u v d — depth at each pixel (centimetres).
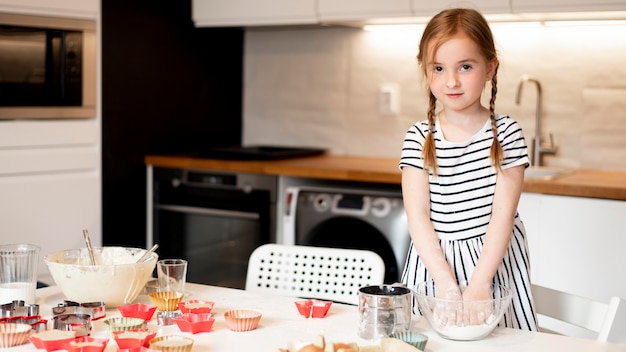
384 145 397
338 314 173
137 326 154
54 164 334
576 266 293
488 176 191
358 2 348
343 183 354
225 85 424
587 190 288
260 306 179
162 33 380
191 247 374
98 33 347
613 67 341
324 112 414
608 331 163
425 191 193
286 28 409
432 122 195
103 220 359
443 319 155
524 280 199
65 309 164
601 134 345
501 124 193
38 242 331
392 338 141
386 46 393
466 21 181
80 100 342
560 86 352
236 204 360
